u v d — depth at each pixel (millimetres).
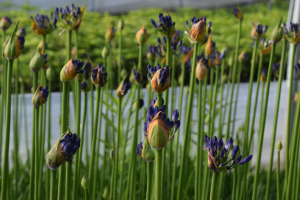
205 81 1989
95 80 1738
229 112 2072
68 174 1560
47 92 1677
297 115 1837
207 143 1510
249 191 2369
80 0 9617
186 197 2162
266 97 1847
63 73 1600
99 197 2162
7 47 1593
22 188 2430
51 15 1923
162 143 1468
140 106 1925
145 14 10875
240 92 6719
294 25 1787
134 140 1914
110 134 2555
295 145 1844
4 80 2008
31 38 7961
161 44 1915
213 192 1525
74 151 1474
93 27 9047
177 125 1509
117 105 2277
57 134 4152
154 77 1550
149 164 1571
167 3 12211
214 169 1509
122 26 2375
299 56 2758
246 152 1997
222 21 10398
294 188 1912
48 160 1468
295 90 2836
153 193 1735
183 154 1731
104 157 2180
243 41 8773
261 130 1870
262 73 2096
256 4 12844
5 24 2043
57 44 7809
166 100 1725
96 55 8039
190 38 1691
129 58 7711
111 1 11656
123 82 1836
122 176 2047
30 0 9703
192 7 12477
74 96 2234
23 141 3984
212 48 1927
